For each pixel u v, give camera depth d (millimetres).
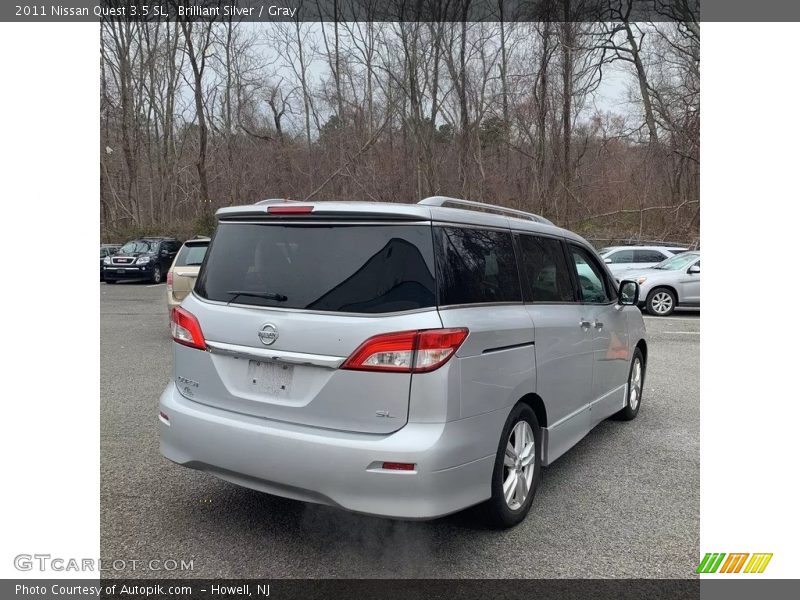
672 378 7875
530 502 3736
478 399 3139
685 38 26703
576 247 4832
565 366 4121
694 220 25891
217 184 32156
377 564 3191
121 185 35531
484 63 29281
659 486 4281
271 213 3342
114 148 35281
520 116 29609
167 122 34469
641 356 6145
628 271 15461
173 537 3449
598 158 30391
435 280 3041
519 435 3607
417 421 2914
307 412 3051
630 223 27328
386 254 3080
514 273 3768
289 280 3207
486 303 3375
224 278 3465
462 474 3035
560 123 29766
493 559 3254
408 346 2910
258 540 3430
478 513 3479
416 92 28328
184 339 3531
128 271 21812
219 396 3342
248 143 31516
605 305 5090
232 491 4078
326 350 2994
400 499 2865
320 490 2953
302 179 31109
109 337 10344
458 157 29734
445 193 29703
